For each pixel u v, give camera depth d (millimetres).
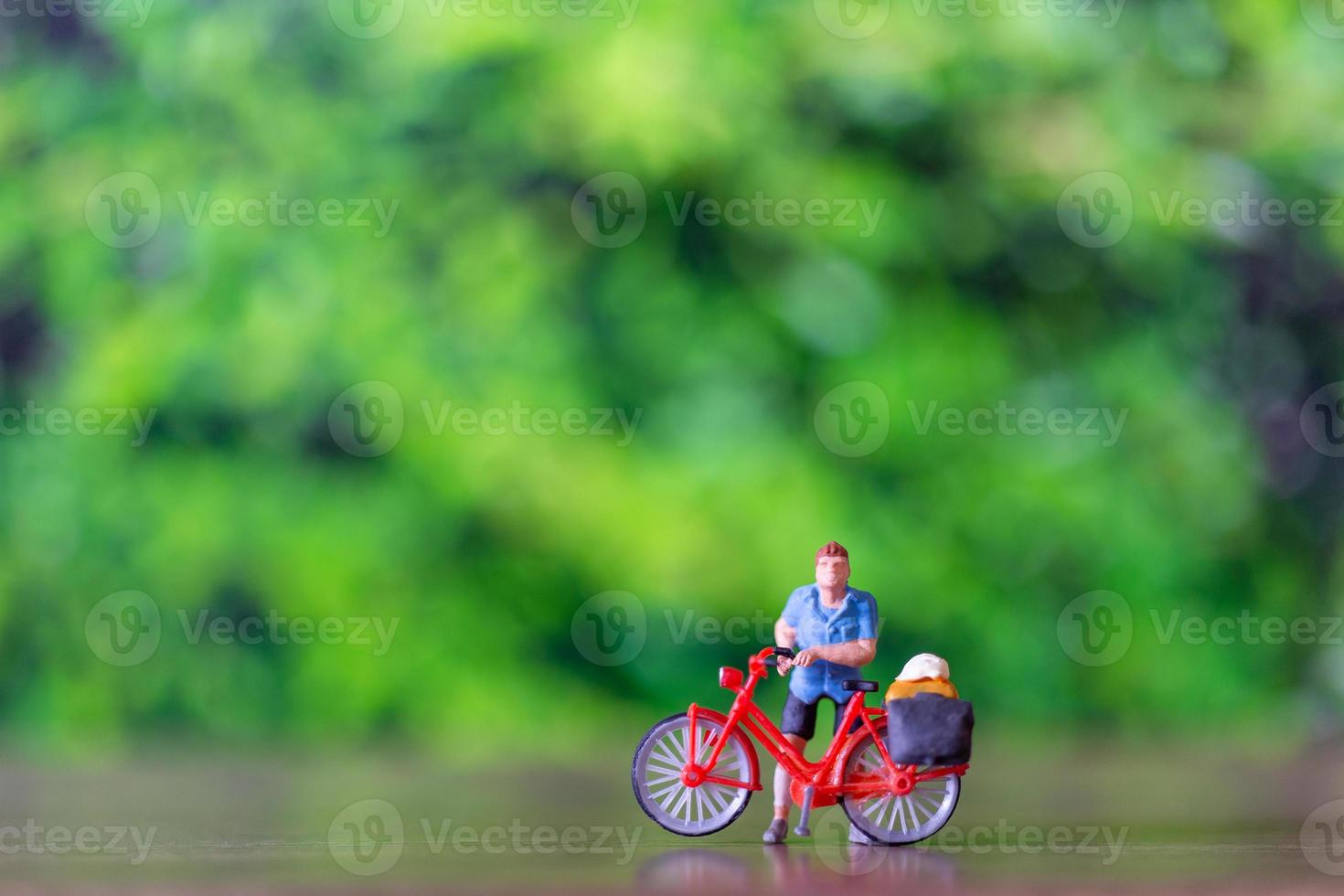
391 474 9414
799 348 9828
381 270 9602
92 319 9617
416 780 6496
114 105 9898
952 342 10016
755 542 9469
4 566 9289
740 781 3941
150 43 9891
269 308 9492
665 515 9438
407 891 2910
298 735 9055
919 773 3848
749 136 9844
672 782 3979
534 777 6555
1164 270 10422
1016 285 10258
